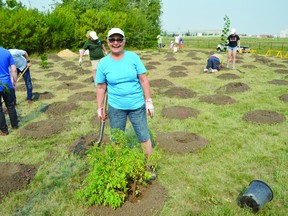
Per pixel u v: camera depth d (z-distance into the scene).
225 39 11.67
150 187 3.26
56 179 3.58
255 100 6.87
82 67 13.11
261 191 2.91
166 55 18.69
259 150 4.24
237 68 11.70
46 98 7.48
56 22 20.94
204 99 6.96
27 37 19.31
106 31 23.52
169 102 6.87
